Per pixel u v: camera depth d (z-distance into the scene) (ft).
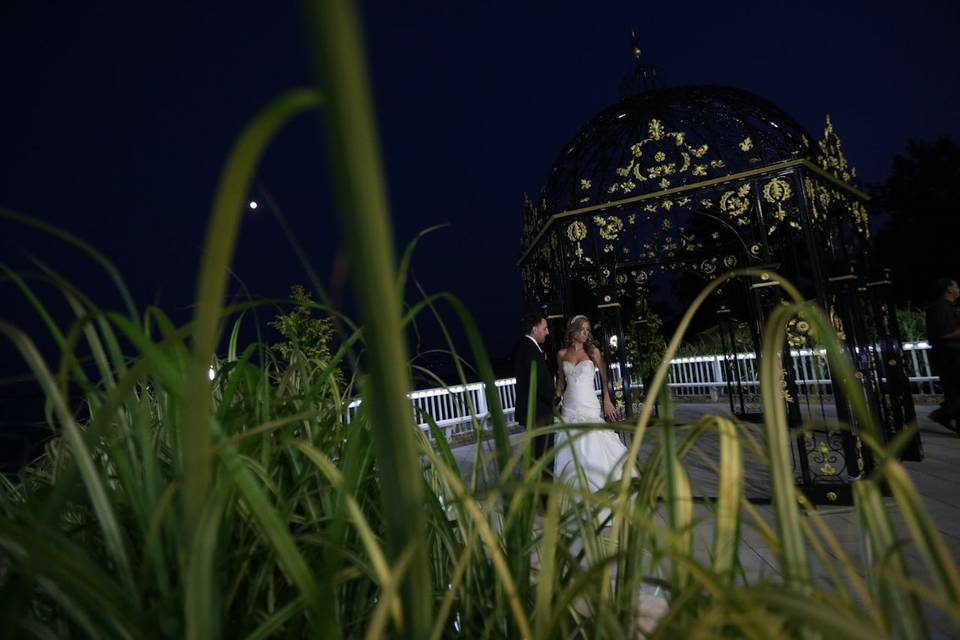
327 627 1.67
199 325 1.15
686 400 45.29
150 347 1.82
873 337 19.31
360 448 3.04
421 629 1.35
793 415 18.33
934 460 18.60
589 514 3.03
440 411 32.35
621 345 18.49
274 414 3.45
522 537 3.06
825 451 14.10
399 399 1.16
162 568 2.07
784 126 16.42
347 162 0.90
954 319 21.58
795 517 1.90
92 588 1.76
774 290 15.46
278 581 2.89
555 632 2.29
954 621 1.40
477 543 3.08
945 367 21.81
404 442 1.19
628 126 18.76
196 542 1.52
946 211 65.82
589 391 15.76
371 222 0.98
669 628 1.95
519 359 15.51
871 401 16.52
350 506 1.82
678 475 2.37
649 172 17.39
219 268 1.09
